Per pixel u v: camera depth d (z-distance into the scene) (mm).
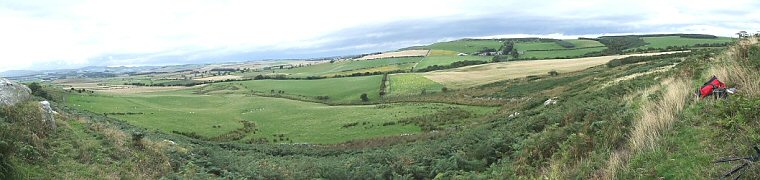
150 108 65562
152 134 32625
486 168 12312
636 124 8539
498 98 62719
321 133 46625
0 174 10008
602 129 9492
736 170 5230
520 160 10797
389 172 14391
